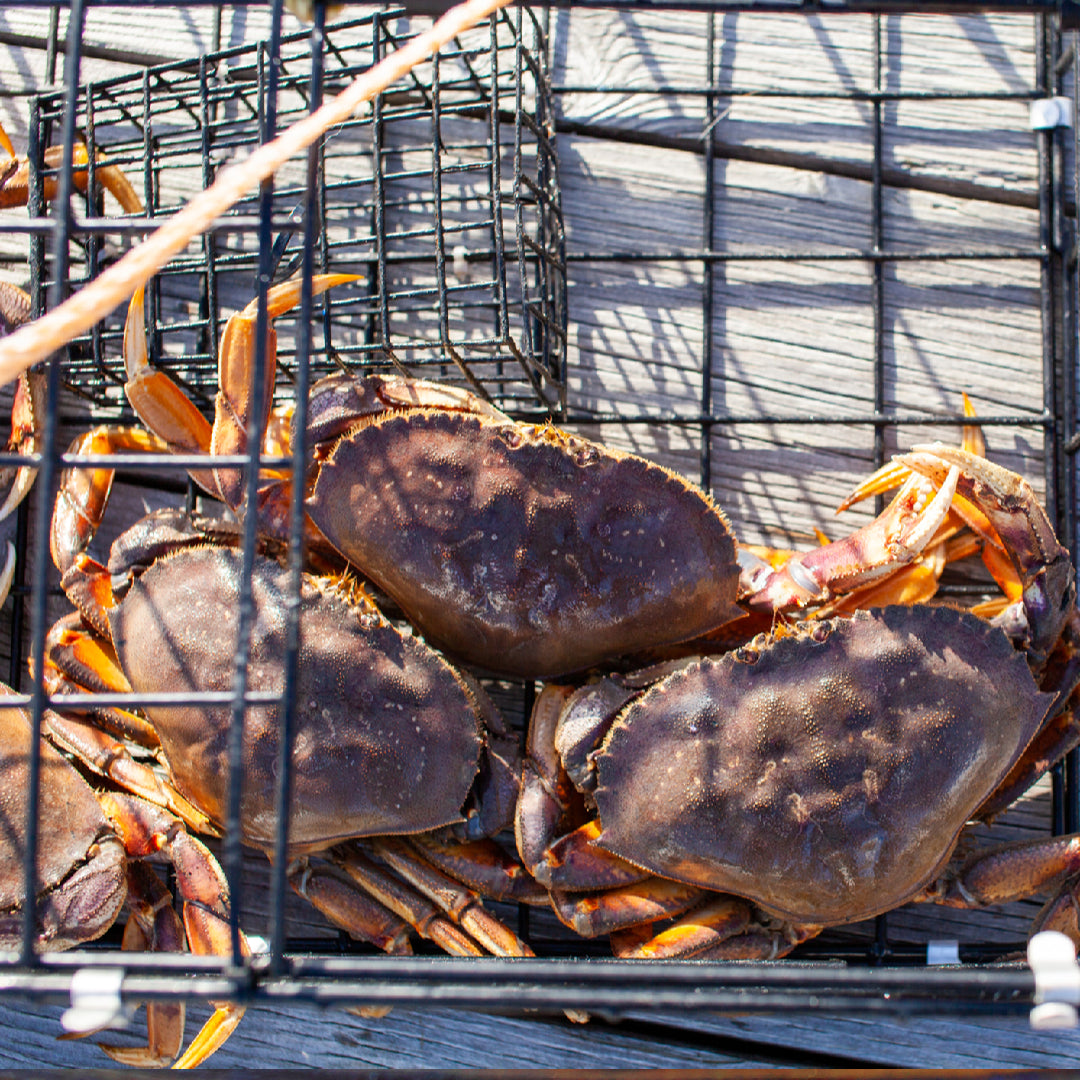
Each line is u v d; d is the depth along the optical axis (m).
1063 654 0.73
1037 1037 0.76
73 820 0.71
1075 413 0.79
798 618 0.74
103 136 0.82
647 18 0.82
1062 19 0.60
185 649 0.70
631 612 0.70
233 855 0.58
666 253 0.81
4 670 0.79
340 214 0.82
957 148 0.81
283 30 0.81
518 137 0.72
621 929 0.73
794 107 0.82
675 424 0.80
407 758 0.70
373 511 0.70
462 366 0.73
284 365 0.78
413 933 0.76
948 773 0.69
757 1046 0.77
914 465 0.71
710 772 0.69
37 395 0.76
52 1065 0.76
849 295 0.81
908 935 0.77
